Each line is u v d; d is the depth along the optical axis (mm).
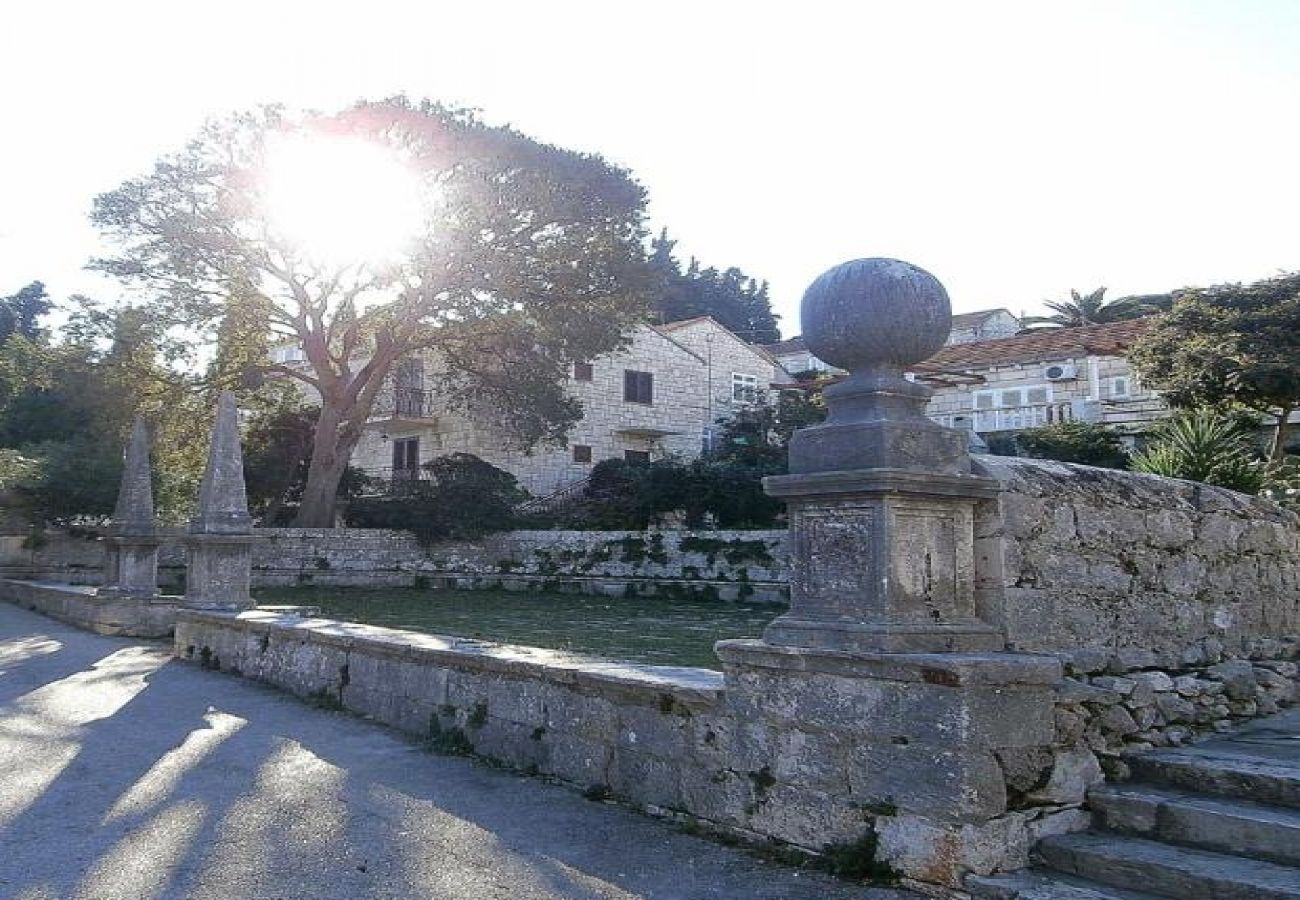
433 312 32062
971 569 5266
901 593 4902
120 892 4680
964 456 5270
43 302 51500
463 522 32250
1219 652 6621
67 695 10562
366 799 6293
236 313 32188
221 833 5594
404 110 29562
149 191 29984
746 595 24578
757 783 5270
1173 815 4531
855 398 5254
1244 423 27609
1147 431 12031
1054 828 4645
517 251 30844
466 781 6734
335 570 31203
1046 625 5453
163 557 29375
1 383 35625
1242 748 5363
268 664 11133
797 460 5332
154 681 11492
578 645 13281
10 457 26797
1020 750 4562
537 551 30656
